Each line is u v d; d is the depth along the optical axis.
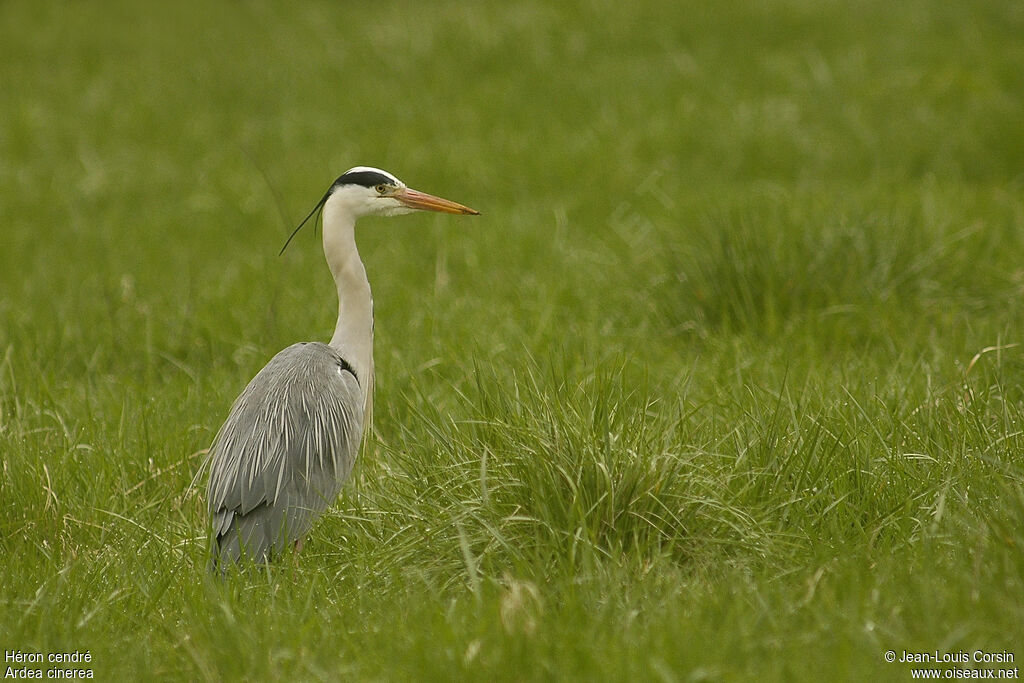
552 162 20.53
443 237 17.53
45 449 9.98
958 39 24.78
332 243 9.84
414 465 8.72
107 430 10.51
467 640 6.53
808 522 7.86
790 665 6.18
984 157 19.41
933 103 21.75
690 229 14.59
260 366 12.57
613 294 14.04
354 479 9.35
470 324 13.06
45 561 8.41
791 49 24.95
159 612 7.57
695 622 6.57
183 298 15.41
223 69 26.97
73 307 15.05
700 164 20.28
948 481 7.80
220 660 6.74
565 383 8.88
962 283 13.07
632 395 10.07
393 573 7.71
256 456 8.49
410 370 11.62
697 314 12.90
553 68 25.02
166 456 10.03
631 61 24.89
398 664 6.45
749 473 8.20
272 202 20.20
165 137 23.98
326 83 25.73
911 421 9.13
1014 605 6.45
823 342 11.91
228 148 23.16
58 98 25.98
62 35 29.88
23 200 21.08
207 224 19.66
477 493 8.05
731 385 10.46
